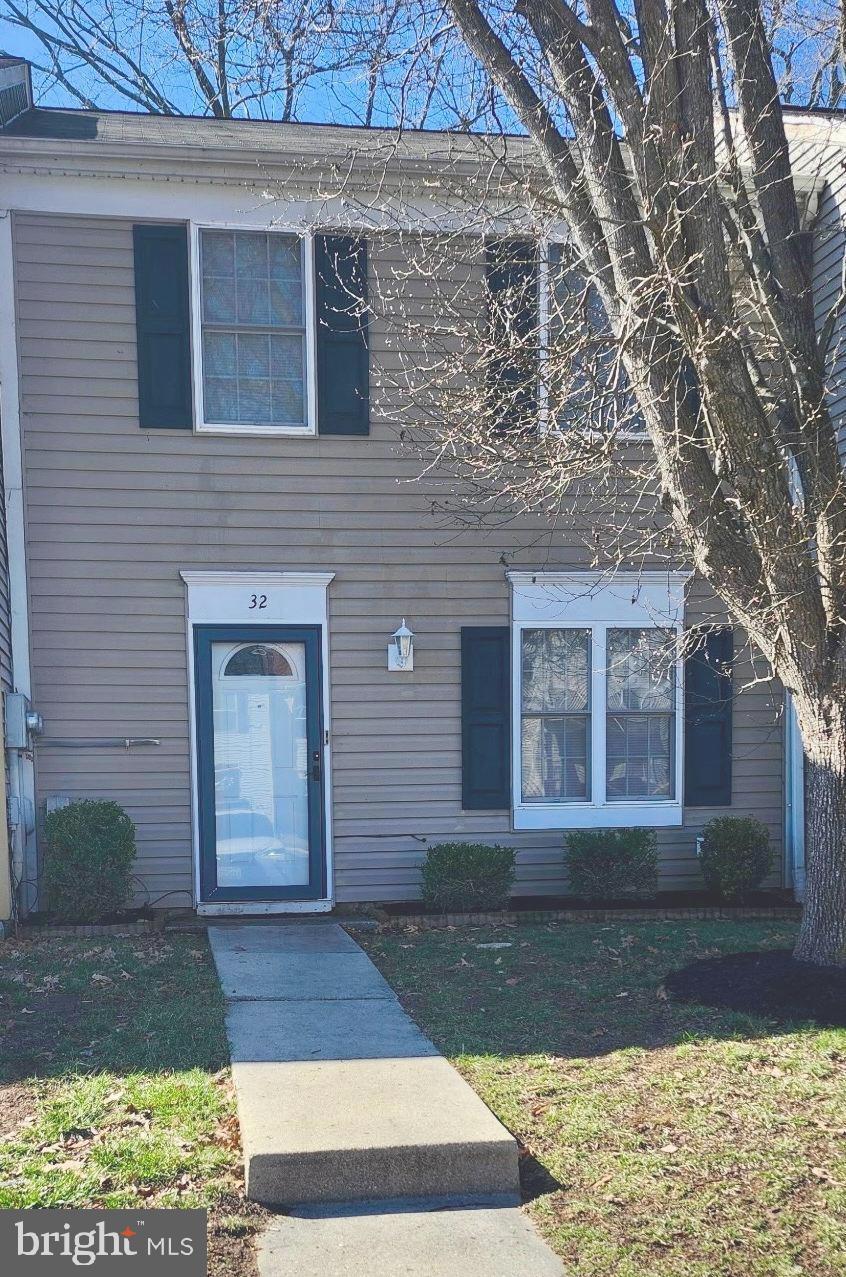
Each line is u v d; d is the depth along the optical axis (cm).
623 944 805
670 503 657
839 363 962
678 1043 574
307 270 927
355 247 923
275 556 929
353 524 941
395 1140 438
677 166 607
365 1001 652
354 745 945
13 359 880
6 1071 525
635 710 991
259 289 930
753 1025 596
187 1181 422
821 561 652
